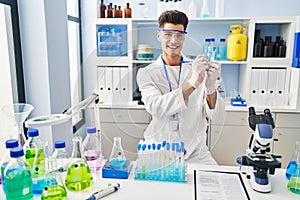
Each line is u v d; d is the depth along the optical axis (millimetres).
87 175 1046
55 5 1854
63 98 1991
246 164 1092
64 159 1114
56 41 1880
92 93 1247
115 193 1019
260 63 2484
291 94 2486
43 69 1768
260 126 1049
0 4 1582
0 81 1669
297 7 2656
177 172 1120
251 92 2537
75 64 2637
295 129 2436
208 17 2535
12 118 1175
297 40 2336
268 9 2676
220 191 1034
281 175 1168
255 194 1015
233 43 2514
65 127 1522
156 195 1008
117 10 2566
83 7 2762
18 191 919
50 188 940
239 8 2691
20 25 1719
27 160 1074
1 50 1664
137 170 1134
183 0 2701
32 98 1804
